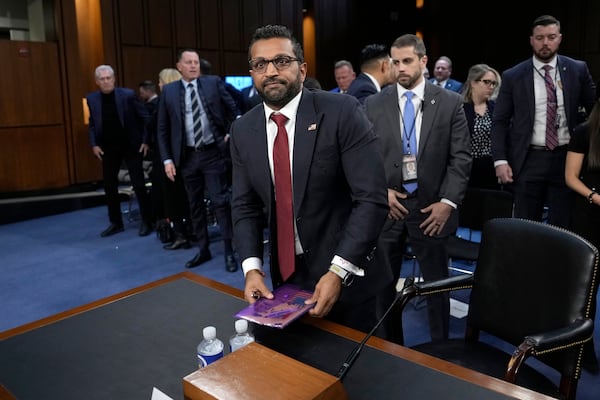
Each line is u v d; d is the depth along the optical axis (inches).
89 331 59.2
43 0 258.2
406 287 71.8
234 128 66.8
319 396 39.1
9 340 57.7
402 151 97.3
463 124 96.5
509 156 127.0
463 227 127.4
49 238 204.4
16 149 248.8
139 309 64.7
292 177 61.9
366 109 100.9
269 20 385.4
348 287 65.8
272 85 58.3
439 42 473.4
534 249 67.0
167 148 159.2
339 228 64.6
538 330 65.3
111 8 294.5
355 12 473.4
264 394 39.0
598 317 118.7
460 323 119.3
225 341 55.4
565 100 119.0
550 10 411.2
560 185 121.7
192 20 338.3
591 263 61.2
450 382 46.6
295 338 55.5
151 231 208.7
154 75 319.6
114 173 204.5
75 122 268.2
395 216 97.9
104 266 169.3
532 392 44.4
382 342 54.3
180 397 45.6
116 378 49.3
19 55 246.1
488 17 443.5
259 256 65.1
